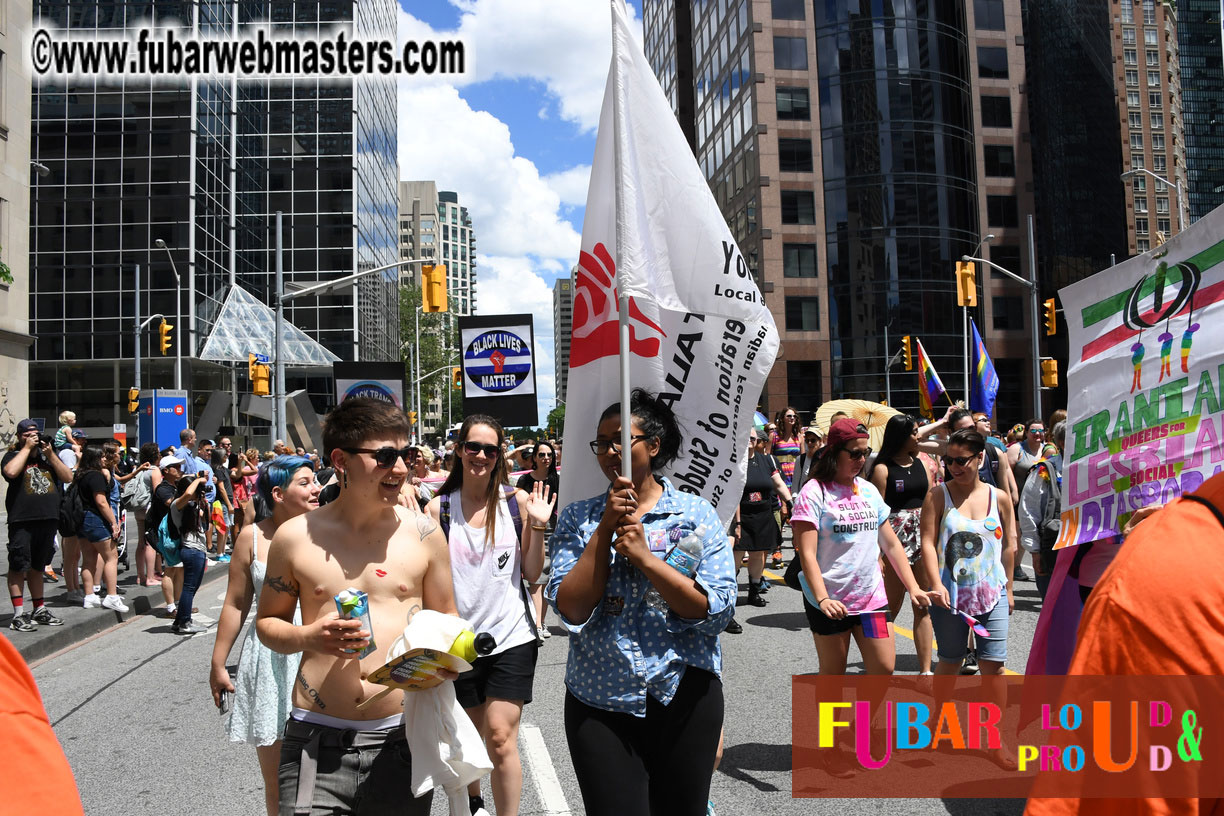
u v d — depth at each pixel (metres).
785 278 51.28
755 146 51.88
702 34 64.00
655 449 3.10
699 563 2.97
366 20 66.81
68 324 50.69
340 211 61.47
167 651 8.94
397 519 3.03
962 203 52.31
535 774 5.04
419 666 2.65
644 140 3.73
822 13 52.38
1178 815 1.28
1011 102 54.94
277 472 3.96
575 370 3.87
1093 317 3.85
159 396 31.09
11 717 1.31
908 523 6.20
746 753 5.21
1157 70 134.62
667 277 3.78
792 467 14.12
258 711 3.76
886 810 4.29
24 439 9.38
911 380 50.28
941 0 52.69
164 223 51.06
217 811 4.64
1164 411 3.52
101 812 4.64
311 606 2.89
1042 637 3.85
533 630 4.29
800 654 7.87
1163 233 132.75
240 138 58.47
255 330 50.94
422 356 100.19
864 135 51.41
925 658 5.61
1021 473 11.77
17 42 28.34
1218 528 1.37
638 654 2.88
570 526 3.14
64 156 50.94
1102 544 4.04
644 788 2.85
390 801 2.79
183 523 9.91
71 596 11.41
